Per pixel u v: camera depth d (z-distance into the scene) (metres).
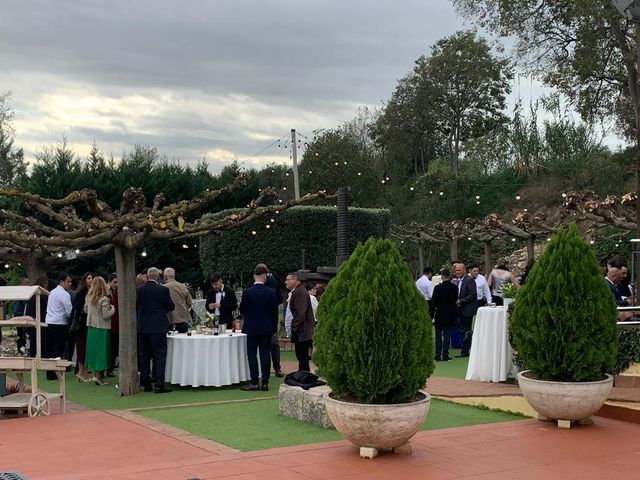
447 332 14.89
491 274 16.31
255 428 8.38
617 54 32.50
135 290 11.49
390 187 50.47
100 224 10.90
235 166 28.47
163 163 27.77
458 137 58.75
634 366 9.62
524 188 42.78
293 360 15.95
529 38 33.19
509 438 7.68
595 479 6.13
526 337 8.24
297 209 22.69
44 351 13.57
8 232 10.86
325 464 6.55
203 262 23.81
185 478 6.10
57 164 25.11
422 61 58.81
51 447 7.44
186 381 11.73
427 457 6.85
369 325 6.62
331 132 42.12
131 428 8.38
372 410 6.57
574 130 41.62
